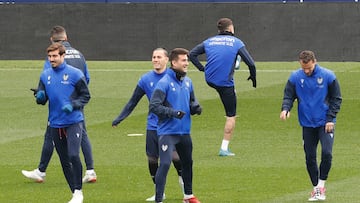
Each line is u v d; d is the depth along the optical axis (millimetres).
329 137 29078
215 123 49344
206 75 39062
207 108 54531
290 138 43938
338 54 80438
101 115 52594
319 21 80500
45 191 31734
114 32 83562
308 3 80500
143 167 36500
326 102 29094
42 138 44625
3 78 70812
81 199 28875
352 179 33281
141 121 50094
